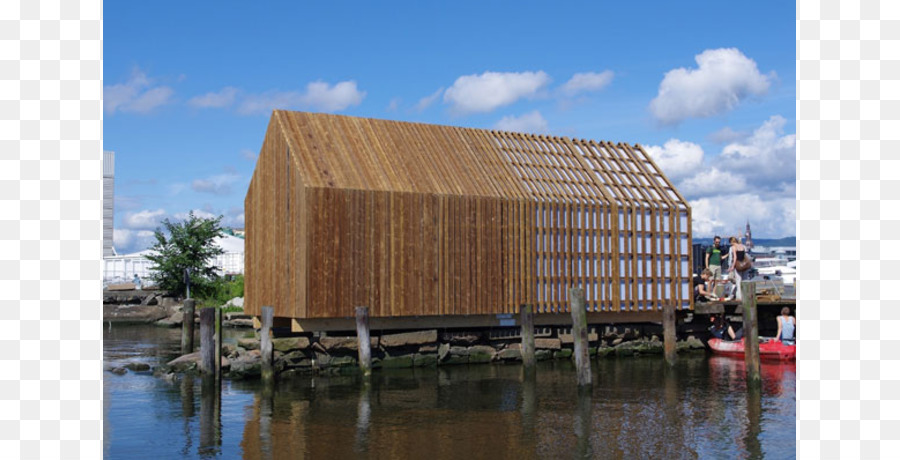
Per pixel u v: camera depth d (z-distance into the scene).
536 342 28.23
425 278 25.55
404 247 25.25
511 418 18.34
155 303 52.84
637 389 22.44
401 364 26.03
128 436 16.44
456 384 23.08
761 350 29.75
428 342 26.45
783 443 16.08
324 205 23.95
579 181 30.02
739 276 32.81
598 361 28.83
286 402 20.19
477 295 26.48
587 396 21.23
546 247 28.03
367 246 24.59
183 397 20.95
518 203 27.58
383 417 18.34
